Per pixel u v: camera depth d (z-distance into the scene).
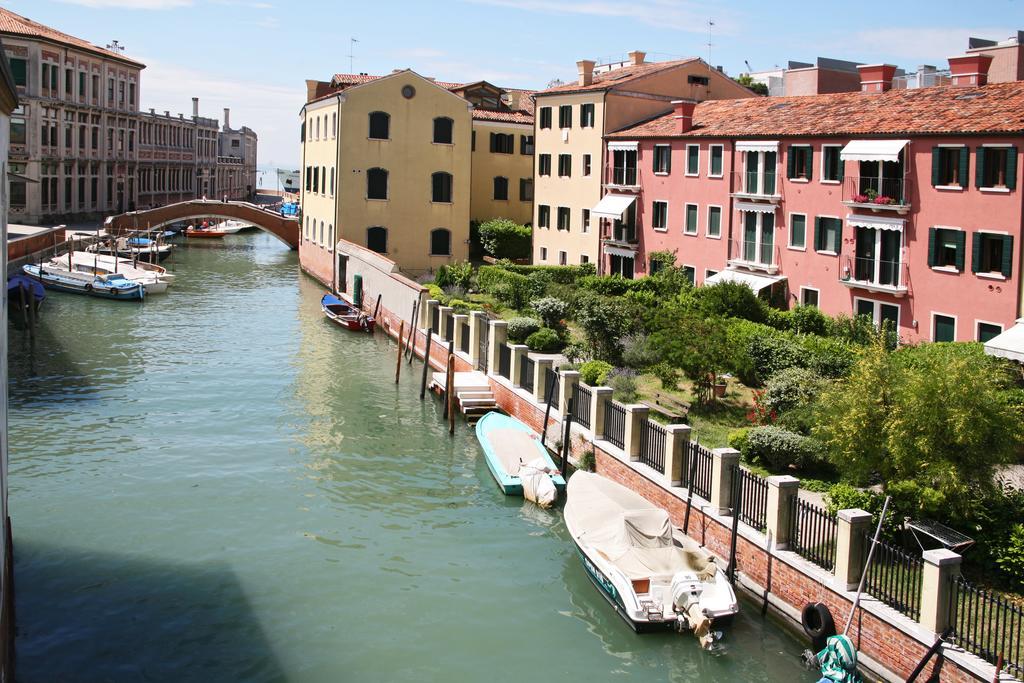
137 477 24.98
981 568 16.53
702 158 42.78
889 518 17.03
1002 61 42.47
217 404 32.25
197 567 19.91
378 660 16.61
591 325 32.12
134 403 32.06
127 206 89.44
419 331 40.62
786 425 23.42
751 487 18.64
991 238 30.06
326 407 32.31
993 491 16.98
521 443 26.08
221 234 95.25
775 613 17.39
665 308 31.27
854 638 15.65
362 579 19.61
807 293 37.69
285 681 15.84
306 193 66.94
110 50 89.44
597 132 49.78
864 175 34.72
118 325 46.12
